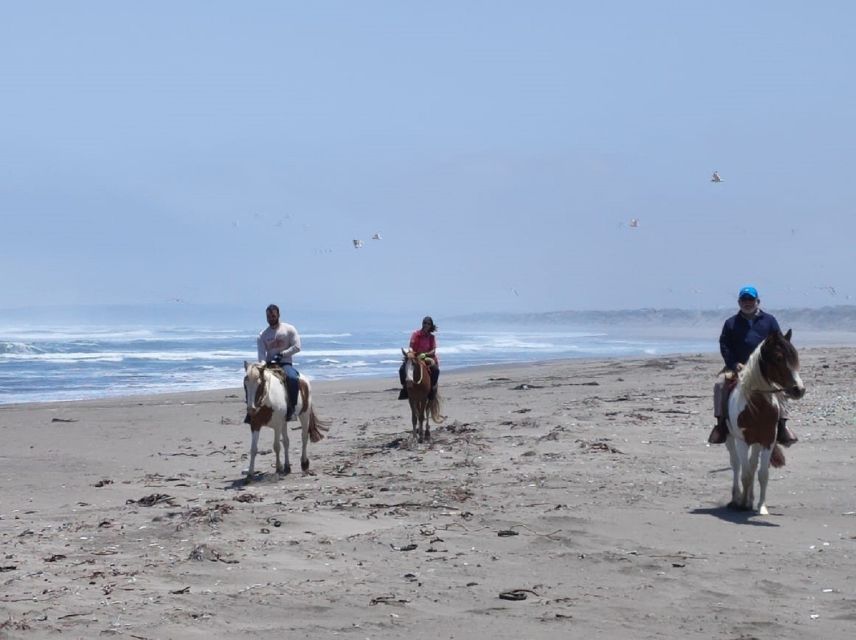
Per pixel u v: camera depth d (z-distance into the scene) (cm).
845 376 3195
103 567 1034
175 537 1170
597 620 832
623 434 1994
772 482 1462
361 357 6425
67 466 1939
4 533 1254
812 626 804
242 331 12412
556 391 3228
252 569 1009
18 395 3869
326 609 869
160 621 838
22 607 884
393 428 2381
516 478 1536
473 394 3244
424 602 891
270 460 1933
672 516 1237
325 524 1228
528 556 1050
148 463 1964
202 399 3447
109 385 4322
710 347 8188
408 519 1251
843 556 1027
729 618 830
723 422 1295
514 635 797
